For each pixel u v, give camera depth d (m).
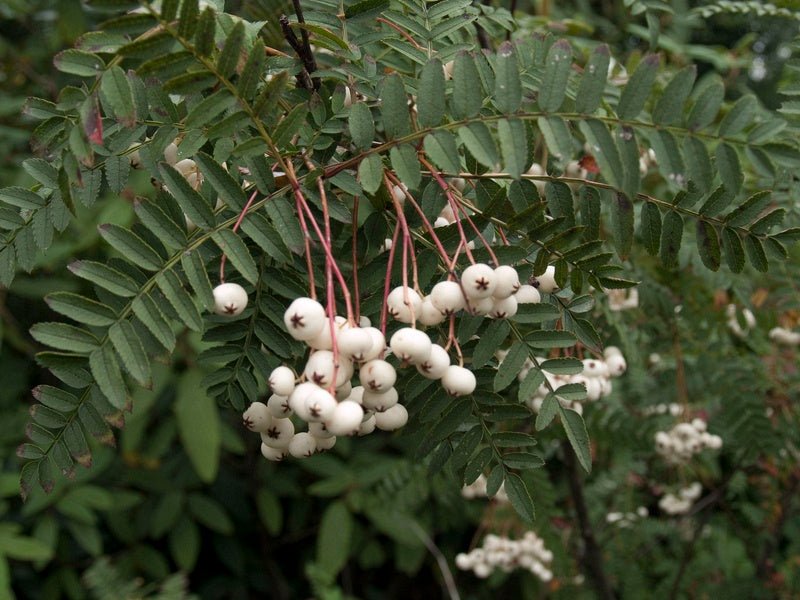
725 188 0.23
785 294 0.44
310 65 0.25
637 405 0.52
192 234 0.23
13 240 0.26
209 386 0.25
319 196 0.24
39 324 0.21
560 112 0.22
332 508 0.75
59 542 0.79
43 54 0.81
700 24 0.58
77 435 0.22
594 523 0.64
